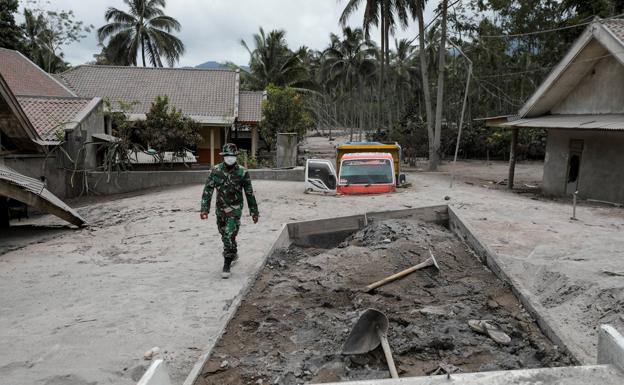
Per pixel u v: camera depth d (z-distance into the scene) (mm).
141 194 17391
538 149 36969
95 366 4543
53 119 18766
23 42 36656
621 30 15211
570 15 32656
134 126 22266
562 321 5707
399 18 30859
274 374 3689
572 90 18312
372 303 5059
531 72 37781
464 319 4547
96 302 6293
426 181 22047
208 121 26891
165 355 4727
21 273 7809
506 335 4152
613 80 16156
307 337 4363
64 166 17562
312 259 6535
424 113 54062
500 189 20328
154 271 7695
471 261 6270
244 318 4730
